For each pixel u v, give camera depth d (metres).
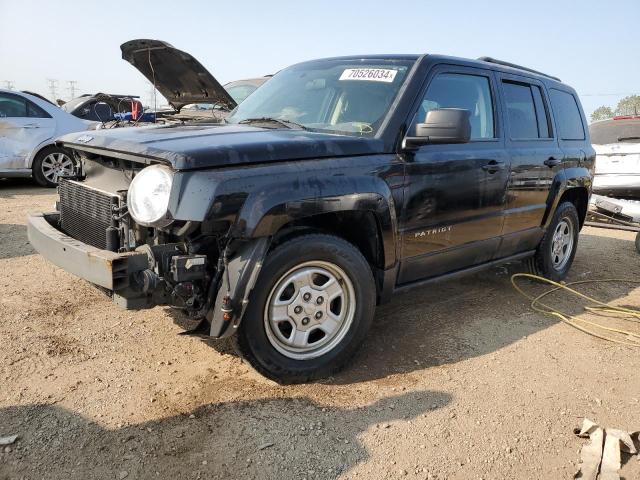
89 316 4.05
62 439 2.63
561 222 5.56
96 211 3.25
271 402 3.05
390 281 3.61
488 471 2.62
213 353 3.58
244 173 2.83
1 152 9.22
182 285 2.83
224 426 2.81
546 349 4.00
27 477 2.37
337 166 3.19
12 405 2.88
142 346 3.63
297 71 4.51
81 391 3.05
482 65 4.39
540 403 3.24
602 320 4.67
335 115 3.82
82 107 11.14
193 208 2.68
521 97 4.85
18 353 3.42
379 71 3.92
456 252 4.12
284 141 3.12
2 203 8.14
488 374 3.55
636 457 2.79
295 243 3.06
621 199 9.38
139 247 3.00
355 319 3.41
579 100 5.98
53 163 9.73
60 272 4.95
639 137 9.93
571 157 5.35
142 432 2.72
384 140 3.49
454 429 2.92
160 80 6.73
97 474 2.42
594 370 3.71
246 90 9.11
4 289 4.46
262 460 2.57
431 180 3.71
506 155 4.40
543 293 5.28
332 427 2.86
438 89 3.94
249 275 2.84
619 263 6.64
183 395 3.07
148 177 2.78
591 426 2.93
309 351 3.29
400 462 2.64
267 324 3.08
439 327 4.29
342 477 2.51
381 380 3.39
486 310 4.73
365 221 3.40
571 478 2.62
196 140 3.03
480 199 4.16
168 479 2.42
